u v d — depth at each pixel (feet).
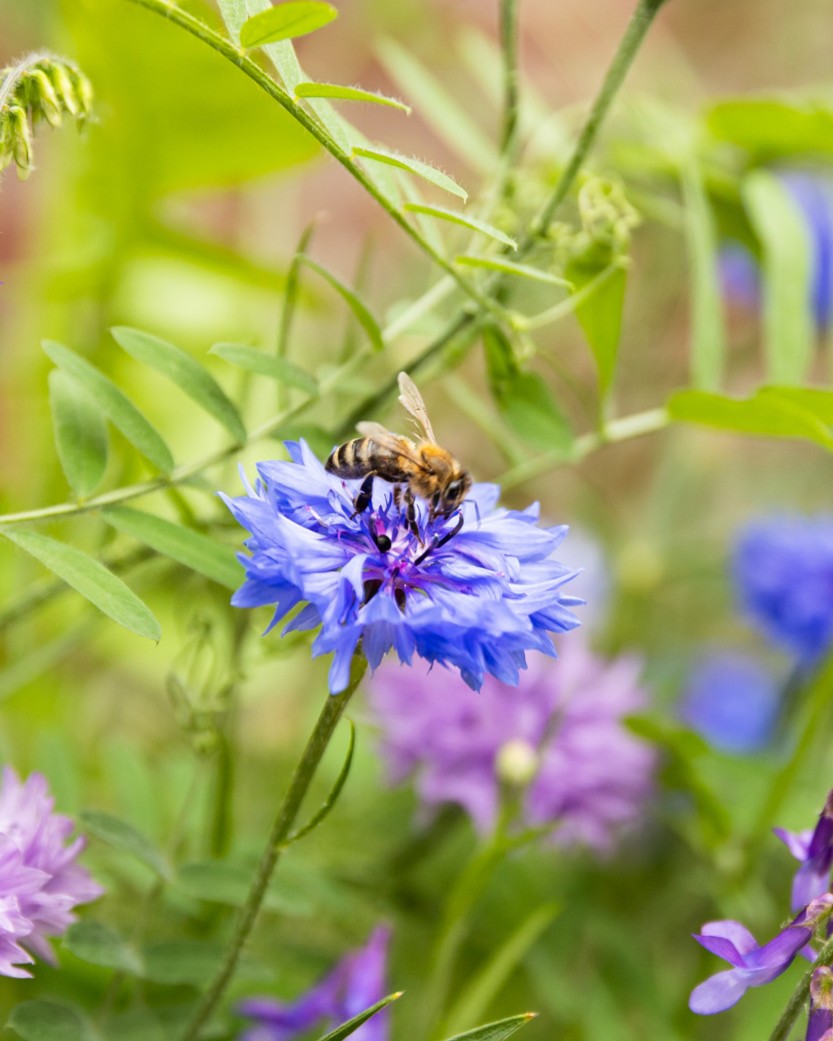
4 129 0.82
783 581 1.24
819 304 1.32
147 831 1.02
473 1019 1.00
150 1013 0.93
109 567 0.99
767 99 1.15
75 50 1.15
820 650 1.22
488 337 0.97
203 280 1.30
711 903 1.18
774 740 1.23
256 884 0.85
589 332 0.98
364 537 0.83
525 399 0.99
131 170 1.19
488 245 0.98
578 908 1.14
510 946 1.01
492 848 1.00
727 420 0.98
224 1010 0.97
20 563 1.15
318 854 1.16
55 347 0.90
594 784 1.09
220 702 0.96
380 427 0.87
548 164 1.14
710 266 1.05
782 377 1.06
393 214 0.88
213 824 0.99
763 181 1.09
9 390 1.31
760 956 0.81
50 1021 0.89
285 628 0.81
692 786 1.07
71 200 1.26
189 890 0.93
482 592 0.83
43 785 0.88
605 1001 1.10
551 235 0.96
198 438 1.31
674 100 1.51
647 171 1.20
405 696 1.10
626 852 1.18
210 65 1.13
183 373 0.91
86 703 1.26
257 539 0.81
